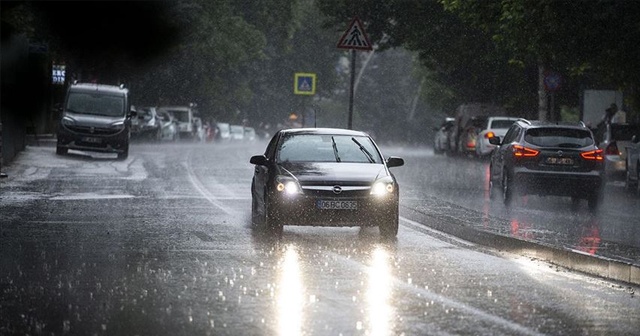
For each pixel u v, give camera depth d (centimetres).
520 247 3831
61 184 6669
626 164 7775
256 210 4756
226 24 17250
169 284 2917
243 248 3781
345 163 4334
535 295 2842
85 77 14112
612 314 2569
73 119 9819
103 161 9431
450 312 2538
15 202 5428
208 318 2416
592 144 5950
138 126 15050
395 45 12194
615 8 6719
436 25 11694
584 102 11312
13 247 3691
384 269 3297
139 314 2464
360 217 4128
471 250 3881
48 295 2717
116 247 3738
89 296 2708
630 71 7144
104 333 2245
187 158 10419
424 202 5575
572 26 6888
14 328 2289
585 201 6600
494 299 2755
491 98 13925
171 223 4597
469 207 5741
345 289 2866
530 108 12825
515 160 5909
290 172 4200
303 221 4125
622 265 3216
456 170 9719
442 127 15988
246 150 13062
